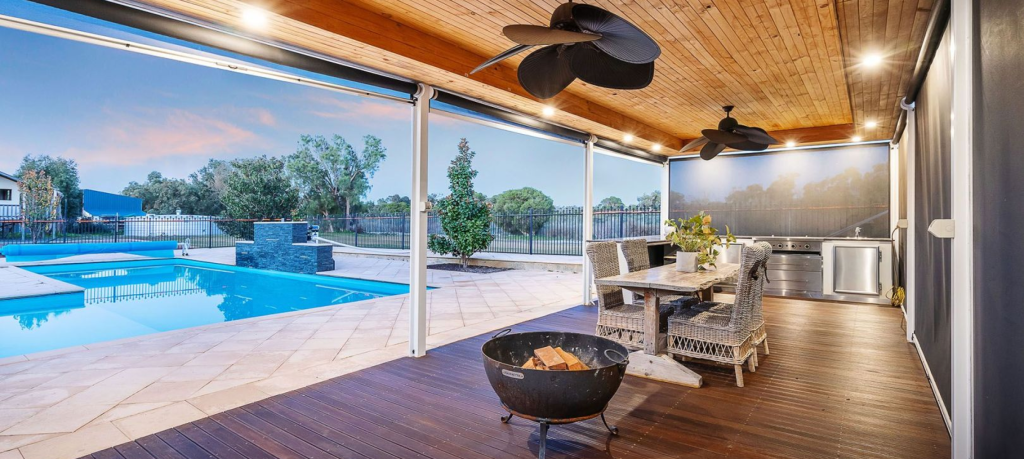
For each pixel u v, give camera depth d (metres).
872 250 7.06
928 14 2.88
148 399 3.14
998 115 1.64
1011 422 1.54
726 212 8.84
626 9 3.25
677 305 4.74
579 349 2.82
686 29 3.58
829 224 8.02
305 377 3.60
